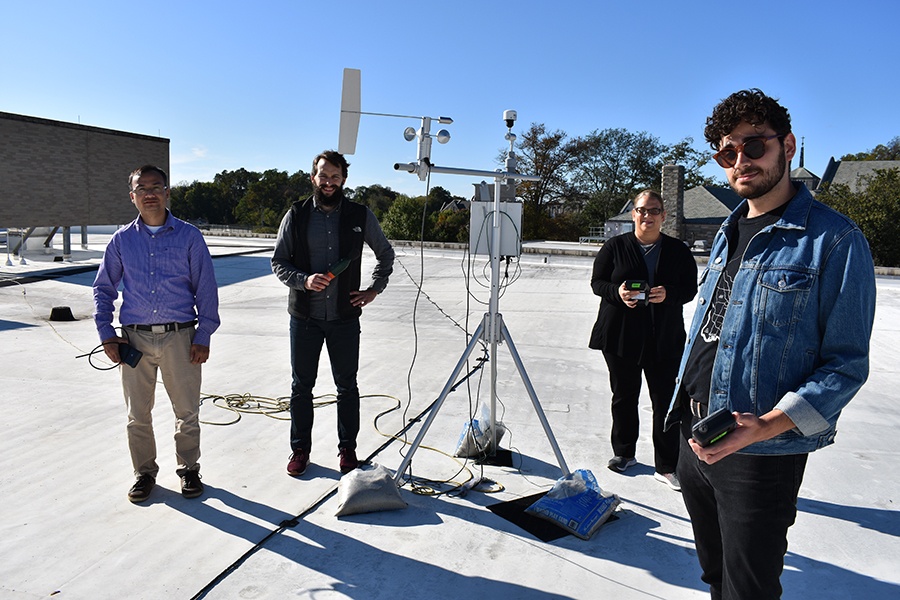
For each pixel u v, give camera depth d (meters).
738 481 1.66
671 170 34.06
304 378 3.40
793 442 1.60
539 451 3.80
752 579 1.67
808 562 2.62
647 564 2.59
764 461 1.63
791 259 1.60
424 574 2.48
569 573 2.51
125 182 18.23
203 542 2.67
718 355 1.72
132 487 3.04
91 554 2.55
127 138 18.20
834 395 1.49
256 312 9.18
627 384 3.45
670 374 3.30
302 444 3.43
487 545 2.71
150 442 3.10
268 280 12.89
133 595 2.29
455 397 4.90
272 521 2.87
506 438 4.01
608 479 3.41
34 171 15.40
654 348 3.28
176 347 3.02
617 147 52.38
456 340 7.19
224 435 3.96
